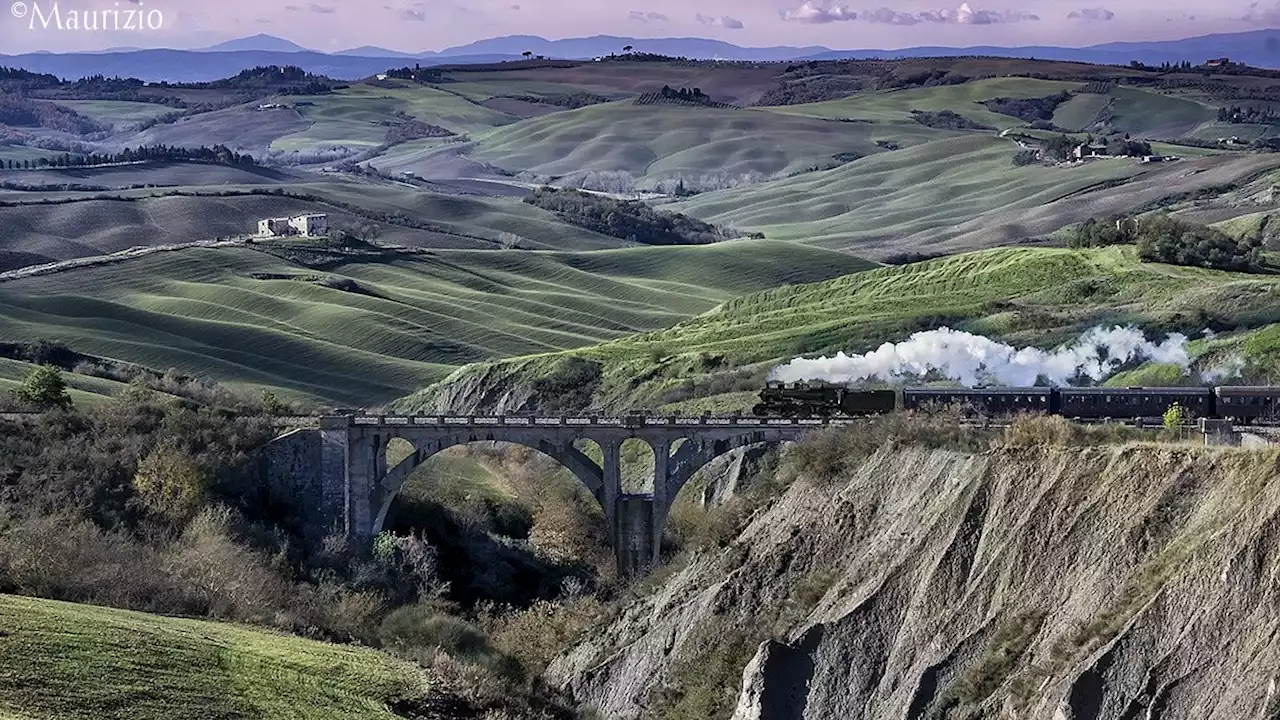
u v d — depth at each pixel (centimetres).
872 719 8381
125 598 9938
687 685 9481
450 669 9519
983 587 8575
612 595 12238
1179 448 8388
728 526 11212
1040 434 9656
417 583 12125
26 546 10200
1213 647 6988
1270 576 7019
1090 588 7950
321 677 8756
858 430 10969
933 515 9288
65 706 7450
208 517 12069
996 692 7744
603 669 10281
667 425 12825
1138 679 7106
